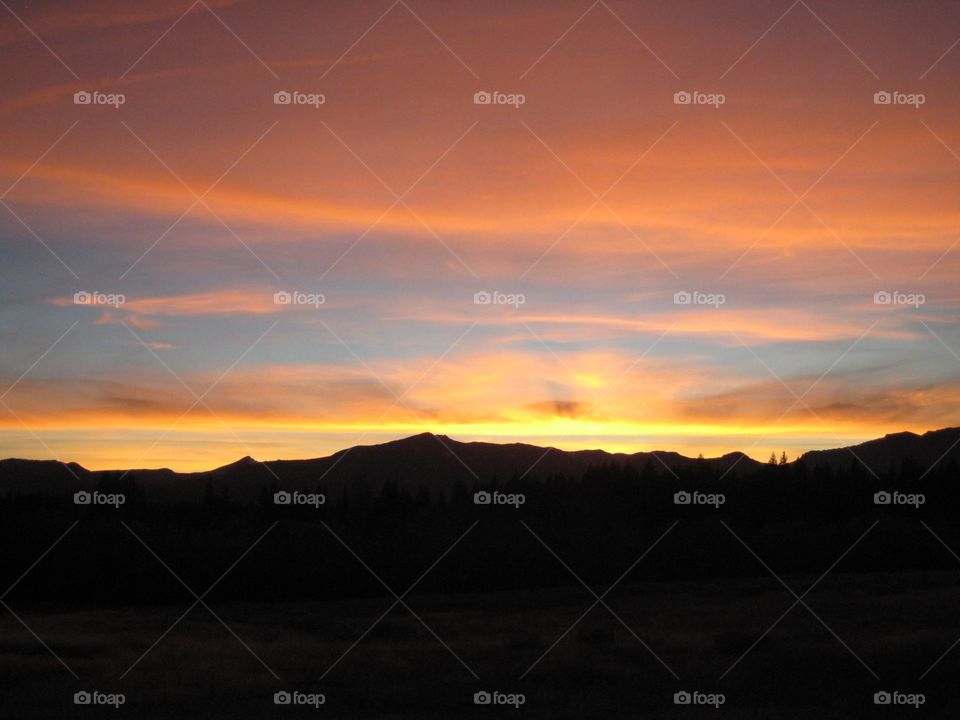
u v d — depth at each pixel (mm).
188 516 57031
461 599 45500
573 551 55219
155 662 23719
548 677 21578
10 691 19844
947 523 64938
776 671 21953
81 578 44938
